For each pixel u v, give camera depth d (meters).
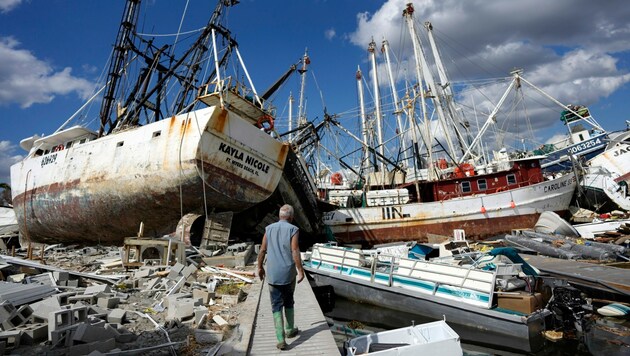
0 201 39.91
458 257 11.37
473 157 30.33
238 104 16.59
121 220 17.72
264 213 19.73
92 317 5.59
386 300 10.04
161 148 15.14
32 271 9.07
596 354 7.00
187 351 4.74
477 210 22.25
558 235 18.17
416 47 29.28
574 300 8.20
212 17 18.73
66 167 19.12
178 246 11.05
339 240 22.69
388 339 5.75
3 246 20.17
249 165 15.80
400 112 35.09
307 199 19.88
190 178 14.51
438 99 29.64
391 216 22.77
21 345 4.76
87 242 21.12
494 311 7.96
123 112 20.08
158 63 21.75
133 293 8.01
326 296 11.19
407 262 10.01
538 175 23.17
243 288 8.88
